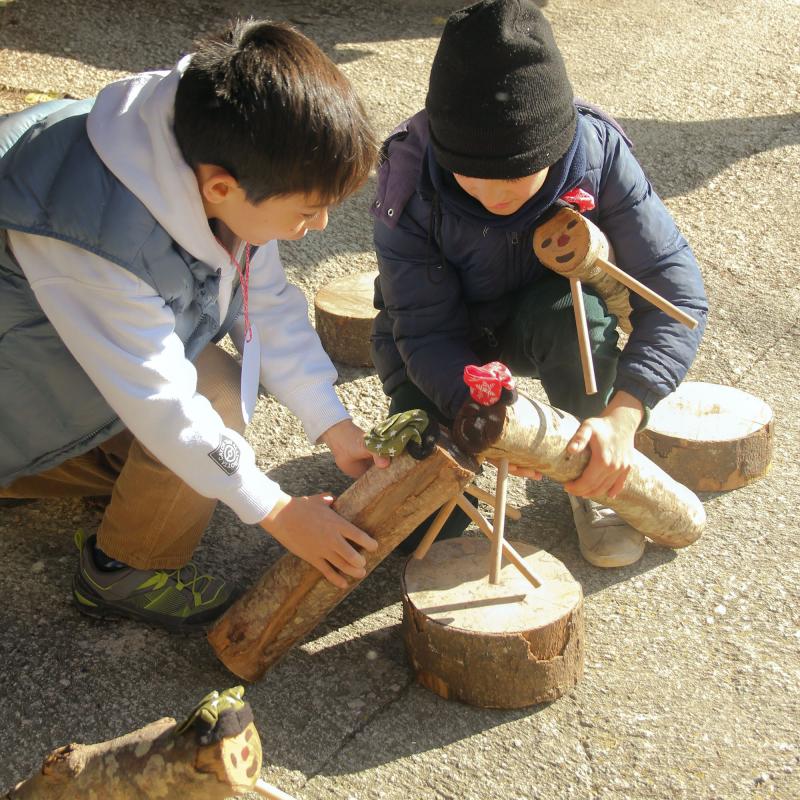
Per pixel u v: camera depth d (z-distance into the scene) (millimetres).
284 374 1863
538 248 1712
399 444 1562
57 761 1259
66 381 1683
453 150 1641
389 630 1849
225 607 1852
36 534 2035
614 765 1592
